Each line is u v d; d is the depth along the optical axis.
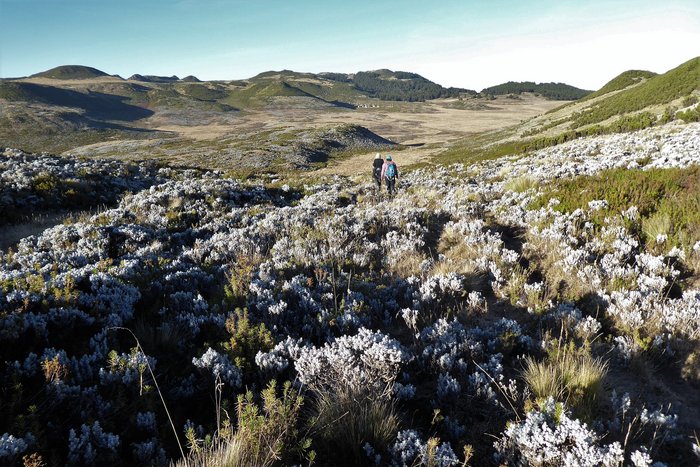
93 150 94.12
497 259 6.81
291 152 70.94
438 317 5.26
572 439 2.87
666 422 3.11
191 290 5.86
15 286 4.74
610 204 8.41
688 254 6.12
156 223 11.89
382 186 16.70
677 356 4.11
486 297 5.91
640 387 3.74
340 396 3.25
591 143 27.75
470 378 3.70
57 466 2.56
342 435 2.96
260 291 5.55
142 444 2.76
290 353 4.06
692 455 2.97
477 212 10.27
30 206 14.31
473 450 3.04
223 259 7.62
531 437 2.89
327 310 5.21
